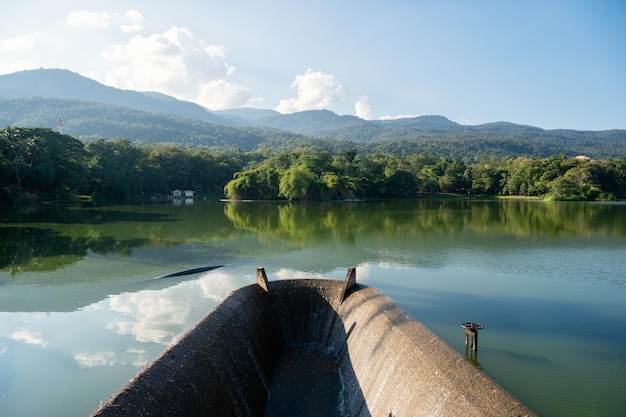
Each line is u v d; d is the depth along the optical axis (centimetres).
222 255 4209
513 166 18150
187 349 1436
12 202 8738
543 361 1952
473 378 1225
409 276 3453
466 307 2709
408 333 1620
